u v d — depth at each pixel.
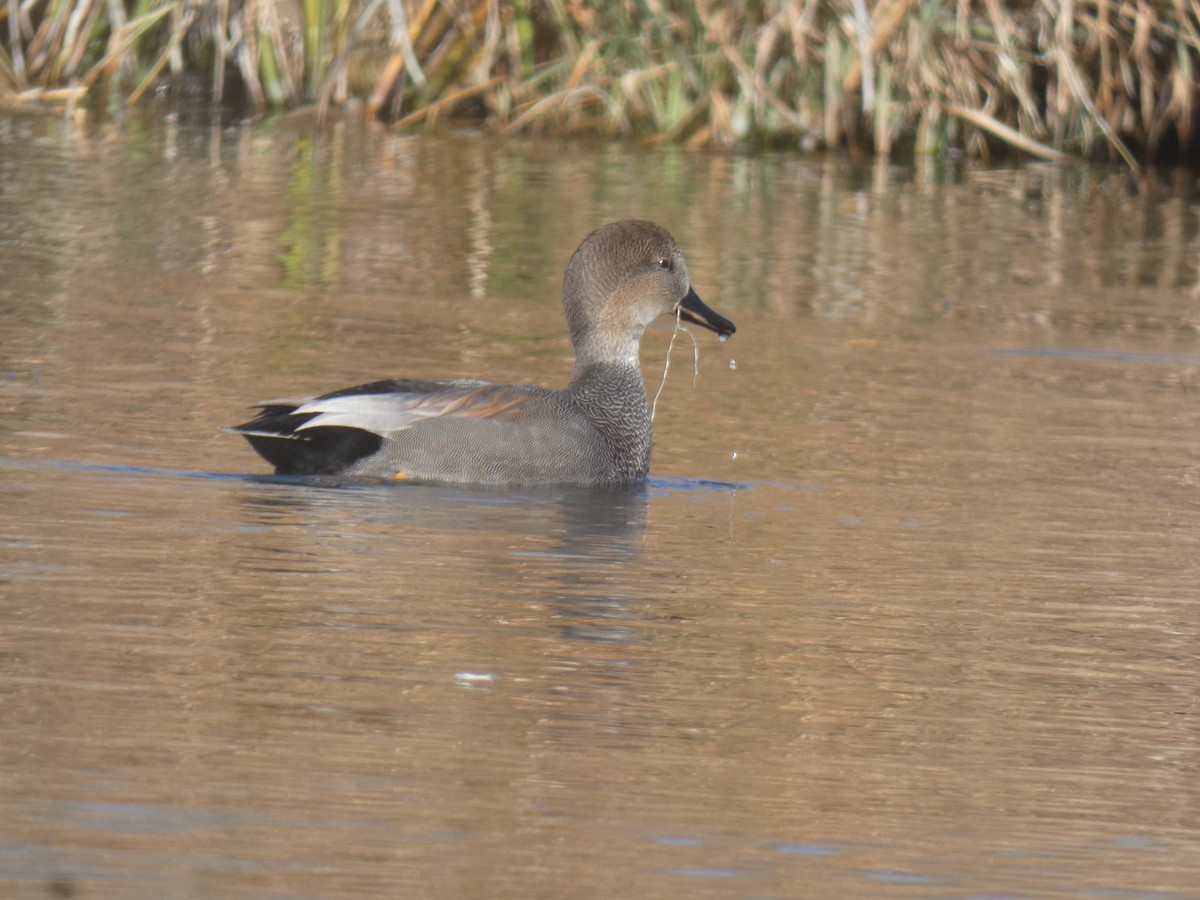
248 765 6.70
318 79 30.02
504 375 14.76
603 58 29.53
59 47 30.50
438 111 29.69
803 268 20.30
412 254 20.02
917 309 18.47
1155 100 30.14
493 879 5.87
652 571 9.73
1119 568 10.23
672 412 13.89
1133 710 7.93
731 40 29.02
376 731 7.13
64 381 13.52
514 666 8.03
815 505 11.39
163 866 5.82
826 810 6.64
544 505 11.09
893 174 27.67
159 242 19.83
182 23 29.84
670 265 12.57
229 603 8.72
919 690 8.05
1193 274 21.23
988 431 13.62
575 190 24.64
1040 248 22.42
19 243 19.19
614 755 7.04
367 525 10.34
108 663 7.75
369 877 5.83
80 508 10.30
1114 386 15.41
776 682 8.04
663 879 5.96
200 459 11.61
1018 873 6.20
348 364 14.78
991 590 9.69
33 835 5.98
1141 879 6.20
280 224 21.28
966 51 28.95
